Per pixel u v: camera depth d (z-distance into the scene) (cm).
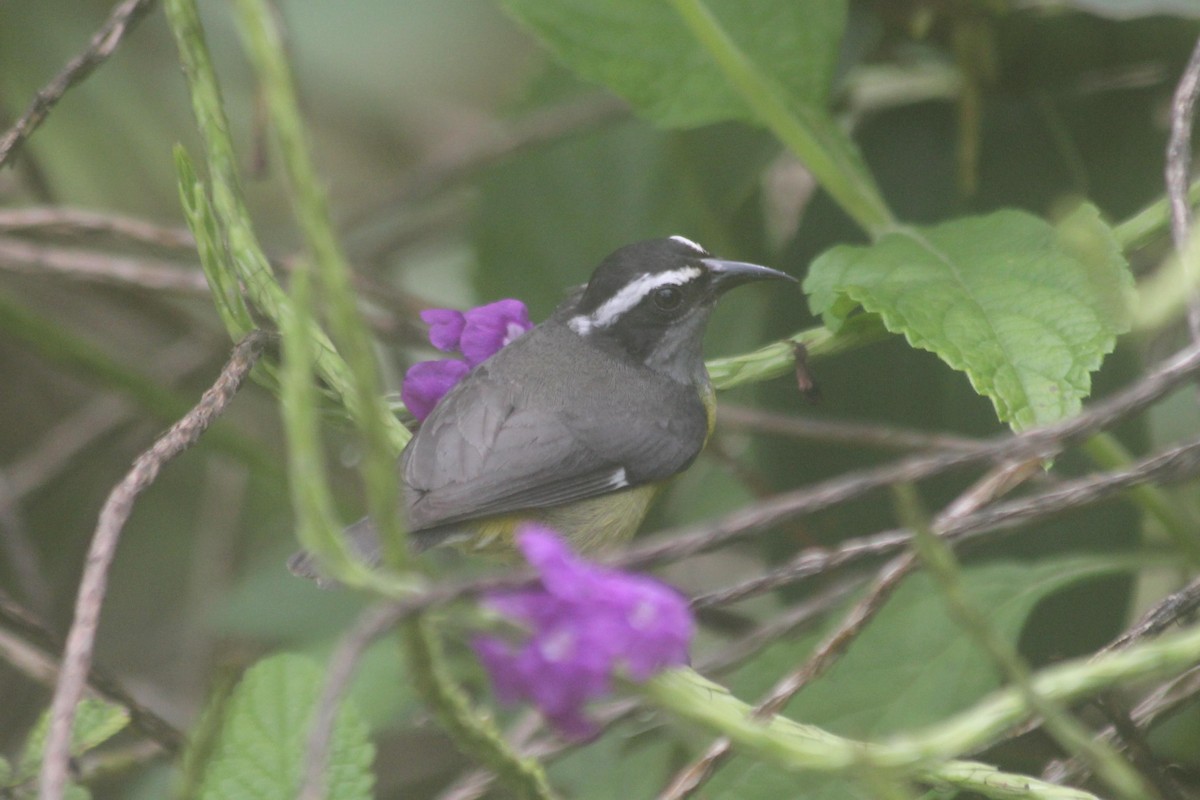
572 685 495
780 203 1438
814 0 973
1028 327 778
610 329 1100
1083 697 554
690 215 1248
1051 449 592
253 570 1295
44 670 877
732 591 678
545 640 495
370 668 964
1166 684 777
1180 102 757
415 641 493
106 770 878
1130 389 579
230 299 803
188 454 1518
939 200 1126
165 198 1529
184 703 1315
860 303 851
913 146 1140
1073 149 1109
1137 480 648
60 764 575
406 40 1551
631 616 497
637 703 809
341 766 645
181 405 1217
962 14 1087
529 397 1036
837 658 723
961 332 777
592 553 1063
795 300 1141
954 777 646
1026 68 1101
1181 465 646
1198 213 837
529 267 1276
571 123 1256
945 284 817
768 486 1127
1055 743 880
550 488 1003
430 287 1506
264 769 650
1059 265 809
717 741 724
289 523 1455
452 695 522
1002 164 1118
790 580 679
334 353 797
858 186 966
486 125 1491
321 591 1195
